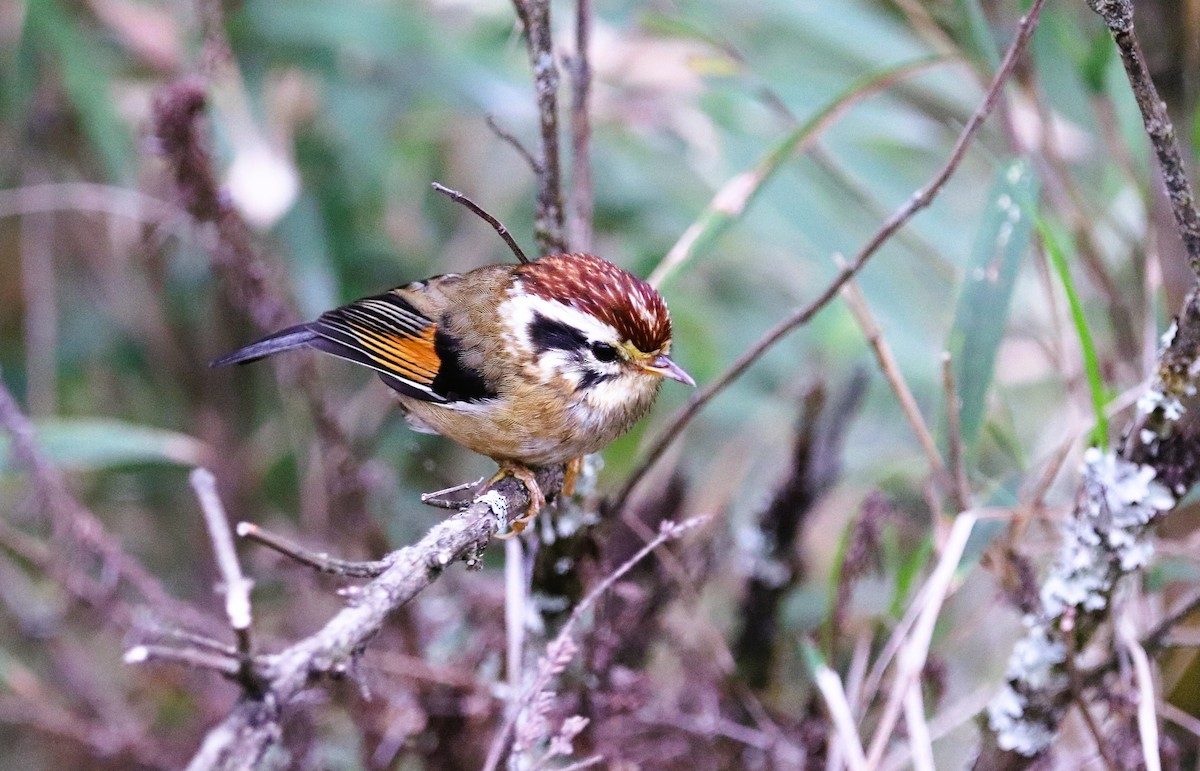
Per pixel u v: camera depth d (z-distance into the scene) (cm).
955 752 911
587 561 777
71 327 1201
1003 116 896
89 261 1216
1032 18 651
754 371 1165
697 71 1003
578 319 751
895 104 1084
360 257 1159
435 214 1198
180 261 1173
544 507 771
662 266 785
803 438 903
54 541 962
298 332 820
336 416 957
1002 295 753
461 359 769
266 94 1098
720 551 938
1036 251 859
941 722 831
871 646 873
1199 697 800
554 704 714
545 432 755
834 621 808
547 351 753
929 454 738
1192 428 625
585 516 777
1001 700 707
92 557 919
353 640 487
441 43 1107
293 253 1093
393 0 1115
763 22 1239
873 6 1138
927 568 860
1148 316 806
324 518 1052
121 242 1138
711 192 1165
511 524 739
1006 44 969
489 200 1195
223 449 1192
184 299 1195
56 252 1213
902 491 998
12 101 1137
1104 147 1039
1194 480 634
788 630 966
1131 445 642
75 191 1051
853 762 684
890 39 1070
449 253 1175
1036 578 790
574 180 793
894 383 743
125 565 906
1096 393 646
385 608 504
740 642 912
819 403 902
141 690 1047
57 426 973
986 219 765
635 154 1169
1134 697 682
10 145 1173
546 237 767
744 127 1132
